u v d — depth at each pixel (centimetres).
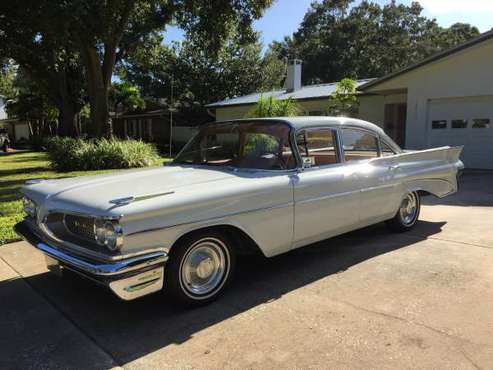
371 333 325
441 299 380
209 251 381
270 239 409
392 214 559
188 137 3234
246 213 385
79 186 391
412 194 597
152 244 330
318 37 4903
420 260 482
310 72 4781
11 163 1920
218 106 2422
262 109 1443
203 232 368
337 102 1806
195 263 371
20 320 365
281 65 3669
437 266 461
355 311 362
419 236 578
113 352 312
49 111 3719
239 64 3481
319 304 377
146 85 3841
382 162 532
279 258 505
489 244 533
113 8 1450
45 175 1369
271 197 403
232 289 416
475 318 344
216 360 297
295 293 403
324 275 446
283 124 446
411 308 364
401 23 4897
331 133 483
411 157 576
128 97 3306
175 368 289
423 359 290
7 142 3139
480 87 1305
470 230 600
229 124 485
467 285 408
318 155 466
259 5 1705
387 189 532
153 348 315
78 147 1589
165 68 3597
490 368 279
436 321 341
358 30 4634
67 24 1296
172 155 2386
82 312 378
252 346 313
